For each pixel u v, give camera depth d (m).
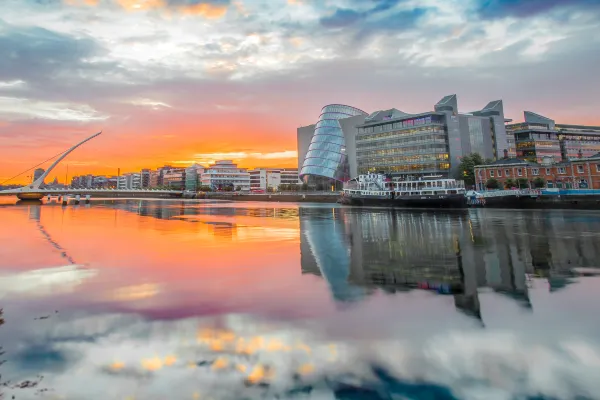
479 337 8.04
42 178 139.25
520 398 5.86
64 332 8.37
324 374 6.55
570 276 13.61
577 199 53.53
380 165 124.00
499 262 16.41
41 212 65.12
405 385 6.19
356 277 13.76
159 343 7.80
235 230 32.50
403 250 20.16
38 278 13.74
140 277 13.88
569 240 23.03
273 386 6.16
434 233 27.89
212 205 104.94
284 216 52.88
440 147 113.44
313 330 8.50
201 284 12.73
